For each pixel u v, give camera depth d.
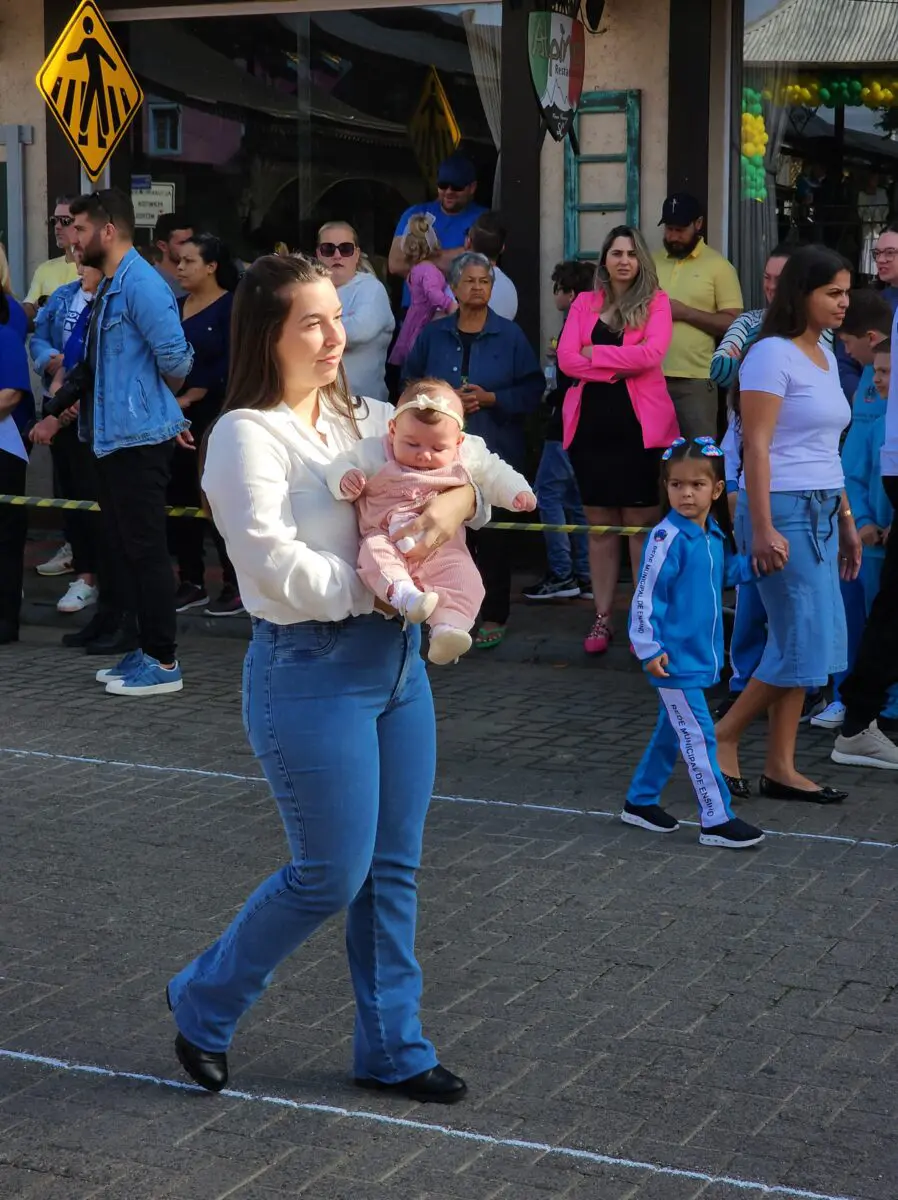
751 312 7.19
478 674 8.16
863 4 9.63
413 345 8.55
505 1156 3.47
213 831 5.72
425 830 5.71
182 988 3.72
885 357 6.98
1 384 8.68
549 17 8.48
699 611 5.50
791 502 5.80
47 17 11.16
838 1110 3.68
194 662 8.51
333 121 10.78
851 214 9.94
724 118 9.71
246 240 11.20
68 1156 3.47
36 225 11.47
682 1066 3.90
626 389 8.07
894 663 6.46
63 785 6.27
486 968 4.49
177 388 7.85
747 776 6.43
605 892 5.09
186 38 11.10
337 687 3.45
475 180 10.05
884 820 5.85
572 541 9.58
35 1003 4.28
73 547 9.46
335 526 3.44
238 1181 3.37
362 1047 3.75
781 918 4.86
